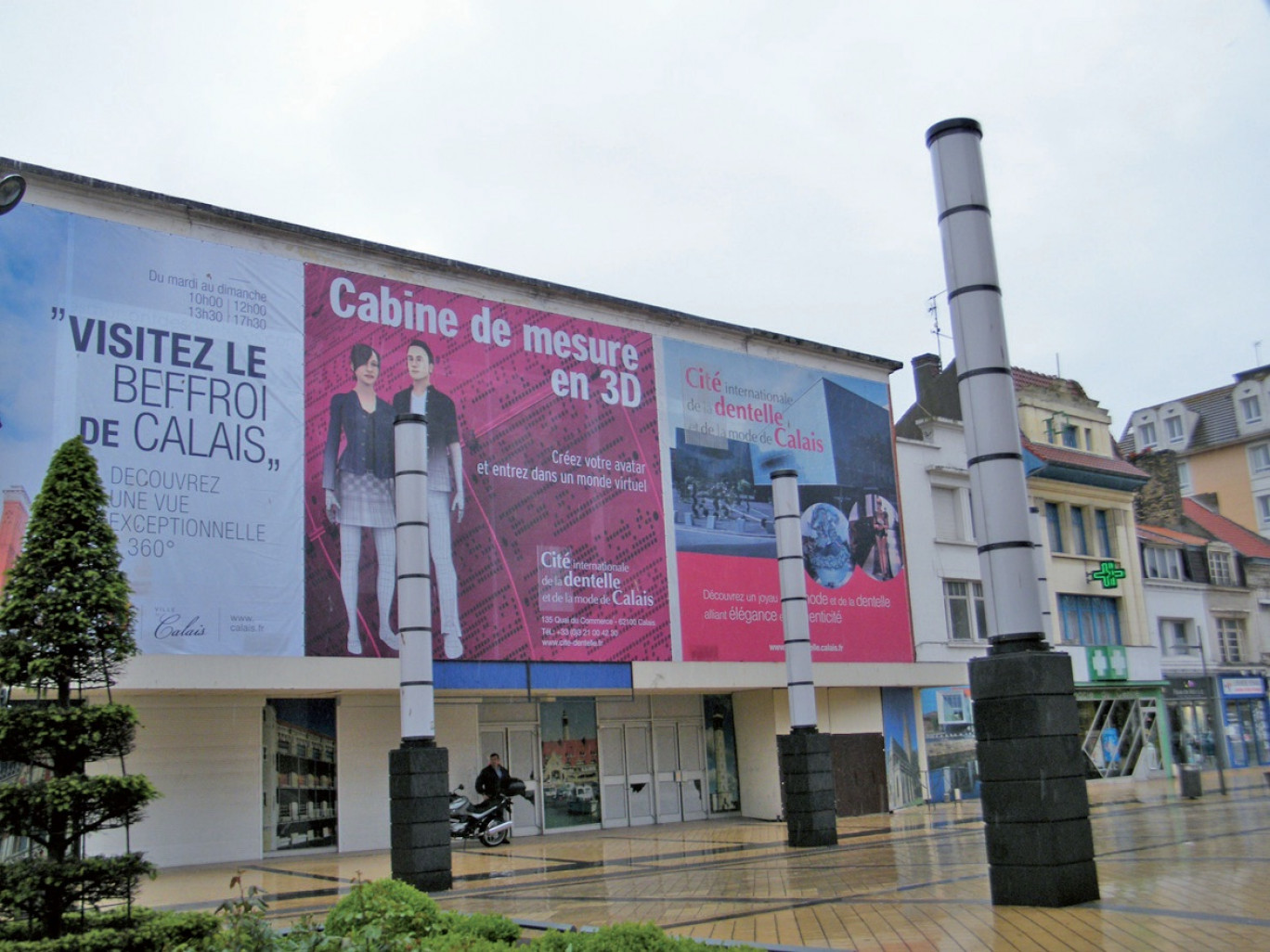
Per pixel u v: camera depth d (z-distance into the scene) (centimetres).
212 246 2222
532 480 2600
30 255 2008
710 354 3019
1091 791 3378
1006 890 1073
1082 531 4191
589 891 1503
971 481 1175
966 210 1202
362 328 2403
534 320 2688
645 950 790
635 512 2767
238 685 2095
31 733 921
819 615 3078
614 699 2875
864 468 3291
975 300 1184
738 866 1753
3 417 1931
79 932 907
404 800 1614
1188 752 4322
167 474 2088
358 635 2264
